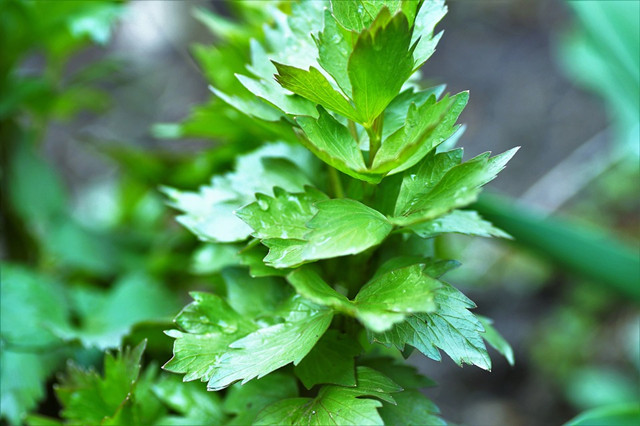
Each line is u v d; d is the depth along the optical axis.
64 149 1.80
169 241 0.93
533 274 1.78
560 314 1.71
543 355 1.64
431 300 0.50
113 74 1.13
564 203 1.86
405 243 0.58
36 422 0.61
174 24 1.86
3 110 0.77
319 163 0.60
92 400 0.59
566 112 2.05
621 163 1.88
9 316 0.71
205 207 0.59
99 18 0.80
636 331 1.60
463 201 0.50
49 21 0.78
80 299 0.77
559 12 2.39
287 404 0.53
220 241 0.58
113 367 0.59
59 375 0.62
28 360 0.70
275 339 0.53
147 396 0.61
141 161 0.97
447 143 0.59
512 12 2.43
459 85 2.19
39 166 0.88
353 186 0.56
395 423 0.55
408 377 0.56
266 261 0.52
